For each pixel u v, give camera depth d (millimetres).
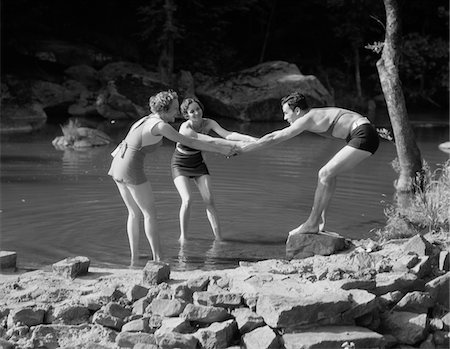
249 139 8125
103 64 26875
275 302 5410
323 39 31297
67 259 6695
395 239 7797
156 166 13469
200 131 8430
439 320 5684
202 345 5312
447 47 30062
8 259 6879
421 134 19891
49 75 25641
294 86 24766
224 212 9547
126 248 7816
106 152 15531
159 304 5684
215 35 29281
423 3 30984
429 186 9773
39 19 27688
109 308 5648
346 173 12859
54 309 5746
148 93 24016
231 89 24984
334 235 7562
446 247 6957
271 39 31109
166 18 26234
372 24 29719
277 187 11414
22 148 15984
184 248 7828
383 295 5848
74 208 9703
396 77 11211
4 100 23125
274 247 7895
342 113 7664
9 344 5359
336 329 5387
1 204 9922
